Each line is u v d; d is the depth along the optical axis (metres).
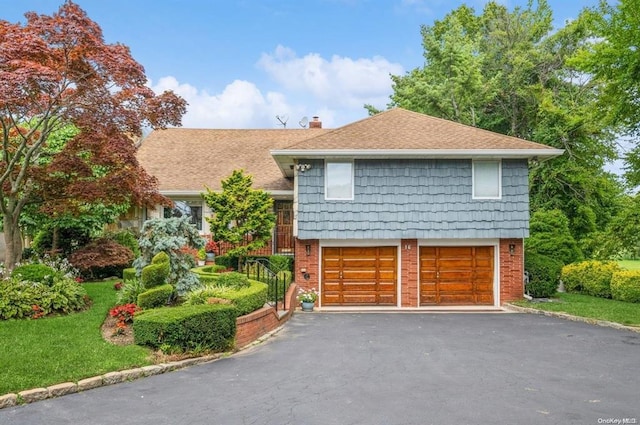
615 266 17.27
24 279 11.18
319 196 16.67
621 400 6.77
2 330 9.19
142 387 7.24
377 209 16.70
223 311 9.35
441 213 16.70
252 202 16.77
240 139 24.69
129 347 8.64
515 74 28.80
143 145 23.84
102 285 14.20
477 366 8.56
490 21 32.41
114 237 17.81
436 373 8.10
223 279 12.68
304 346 10.20
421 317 14.46
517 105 30.61
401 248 16.89
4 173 11.62
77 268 15.55
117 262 16.05
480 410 6.33
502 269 16.88
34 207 13.80
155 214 20.56
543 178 26.23
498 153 16.16
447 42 29.83
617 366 8.59
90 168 12.82
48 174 12.65
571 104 27.02
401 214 16.70
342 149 16.08
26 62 9.37
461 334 11.59
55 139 14.76
